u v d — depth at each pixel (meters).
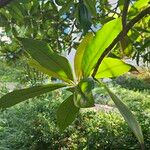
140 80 5.64
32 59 0.34
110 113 3.29
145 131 2.86
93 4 0.55
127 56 0.57
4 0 0.39
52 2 0.93
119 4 0.61
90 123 3.15
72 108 0.36
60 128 0.37
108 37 0.34
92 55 0.34
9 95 0.33
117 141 2.98
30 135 3.21
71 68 0.34
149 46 0.68
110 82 5.23
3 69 4.02
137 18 0.37
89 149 3.09
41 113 3.32
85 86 0.30
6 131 3.38
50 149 3.19
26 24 0.94
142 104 3.50
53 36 0.95
